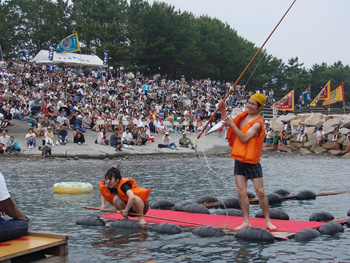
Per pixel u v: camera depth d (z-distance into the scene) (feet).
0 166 64.39
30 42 222.07
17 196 39.73
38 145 82.12
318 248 21.61
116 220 28.30
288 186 48.98
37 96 106.32
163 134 109.91
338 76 318.65
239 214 30.37
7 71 127.34
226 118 24.94
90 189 42.80
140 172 61.16
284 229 25.35
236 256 20.34
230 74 219.41
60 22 224.12
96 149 82.94
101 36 200.03
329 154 100.32
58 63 161.89
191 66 206.90
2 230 16.94
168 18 206.59
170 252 21.17
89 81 134.41
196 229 24.90
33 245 16.52
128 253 21.07
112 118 101.65
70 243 23.09
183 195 41.47
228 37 252.62
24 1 224.74
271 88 257.14
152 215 30.55
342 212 33.12
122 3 223.92
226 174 59.88
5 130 77.97
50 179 51.90
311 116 109.91
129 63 197.36
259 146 25.02
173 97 139.85
